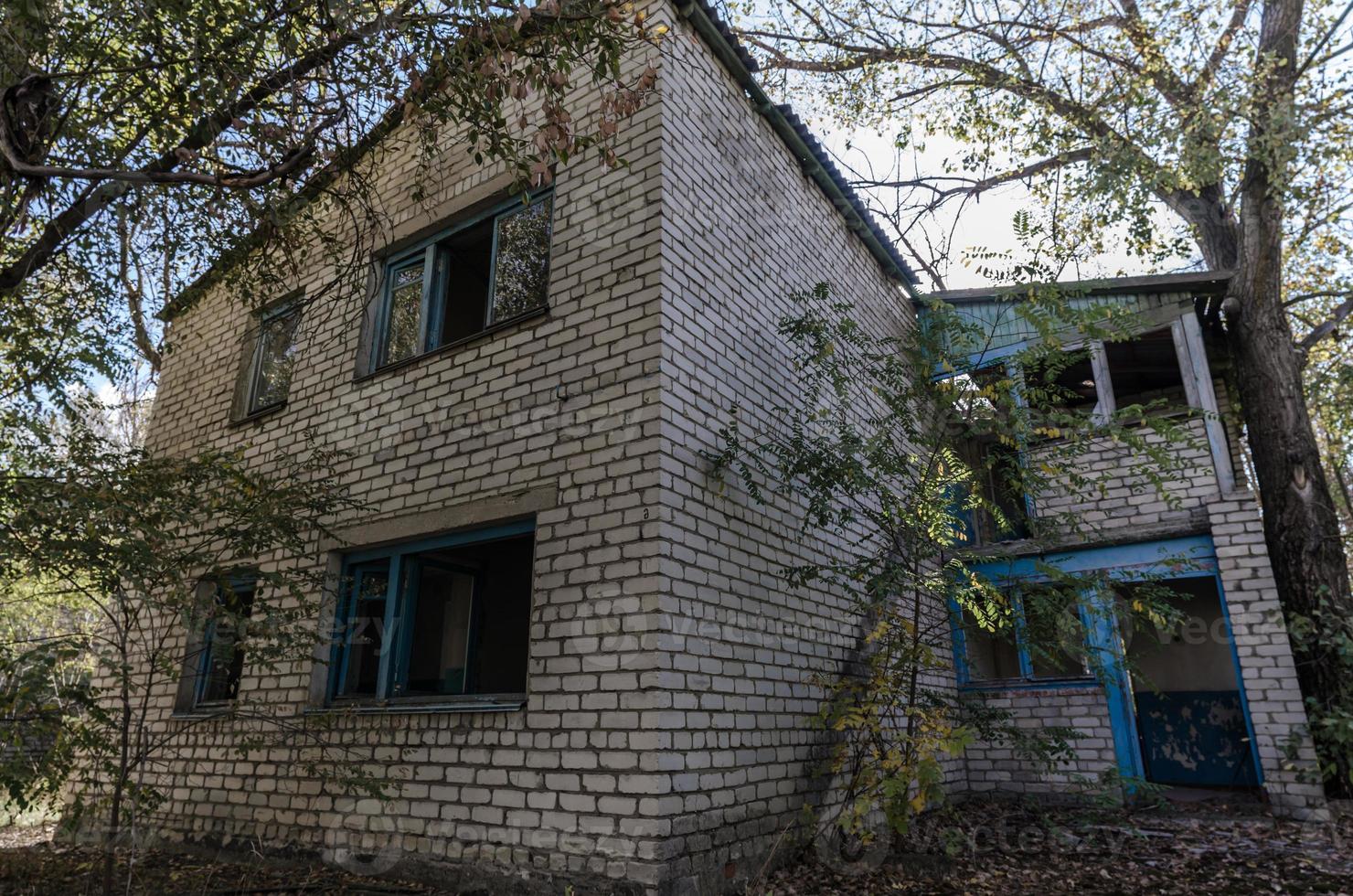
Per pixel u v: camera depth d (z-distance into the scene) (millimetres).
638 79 5203
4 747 3818
